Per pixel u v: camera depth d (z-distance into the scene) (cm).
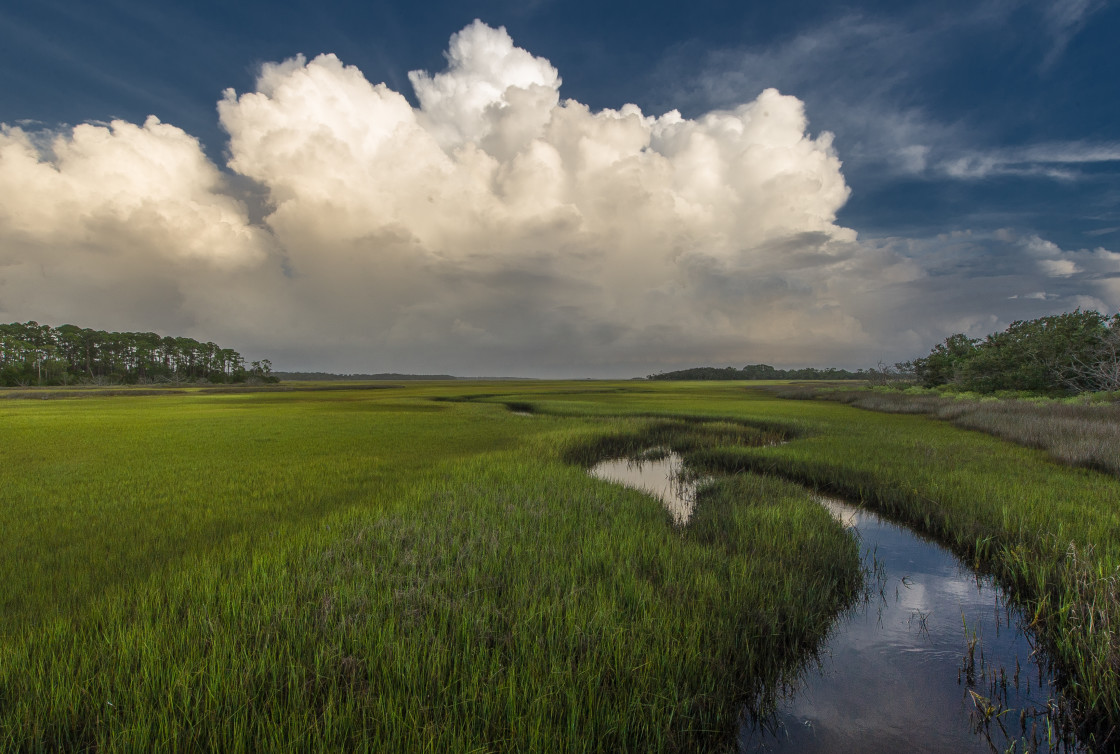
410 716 341
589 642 433
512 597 520
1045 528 748
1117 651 416
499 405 4394
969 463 1273
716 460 1551
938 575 718
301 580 546
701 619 488
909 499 1009
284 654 409
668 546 696
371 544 683
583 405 3966
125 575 607
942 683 461
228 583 550
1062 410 2356
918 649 521
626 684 389
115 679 369
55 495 1018
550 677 382
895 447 1567
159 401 5194
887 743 383
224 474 1236
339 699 354
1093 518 777
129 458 1491
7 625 477
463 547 669
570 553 665
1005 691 444
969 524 826
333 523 787
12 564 638
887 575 718
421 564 611
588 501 936
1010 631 559
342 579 554
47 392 7631
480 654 405
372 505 927
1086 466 1231
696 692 397
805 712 423
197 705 340
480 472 1236
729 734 392
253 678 372
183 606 504
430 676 381
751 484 1133
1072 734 390
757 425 2406
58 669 380
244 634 435
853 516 1016
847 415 2980
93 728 333
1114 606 478
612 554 650
